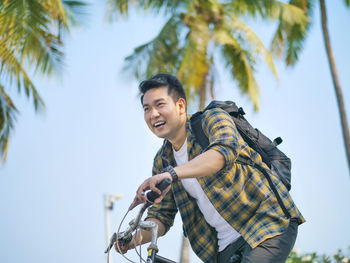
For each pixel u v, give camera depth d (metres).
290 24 17.11
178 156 2.93
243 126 2.88
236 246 2.85
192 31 15.78
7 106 14.86
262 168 2.79
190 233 2.99
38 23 12.59
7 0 12.61
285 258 2.69
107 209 15.48
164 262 2.77
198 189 2.86
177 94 2.85
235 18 16.84
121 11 15.48
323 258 6.73
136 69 16.02
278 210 2.73
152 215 3.14
